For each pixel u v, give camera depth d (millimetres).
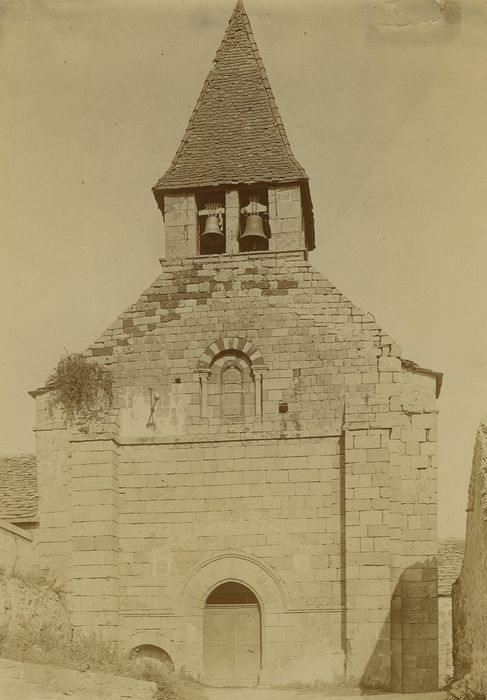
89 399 27625
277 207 29094
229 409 27219
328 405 26750
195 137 30797
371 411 26516
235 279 28156
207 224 29359
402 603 25391
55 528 27031
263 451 26672
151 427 27250
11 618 22172
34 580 25359
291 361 27219
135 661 22969
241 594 26641
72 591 25828
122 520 26719
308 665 25188
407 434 26469
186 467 26859
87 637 25266
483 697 20125
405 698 23141
